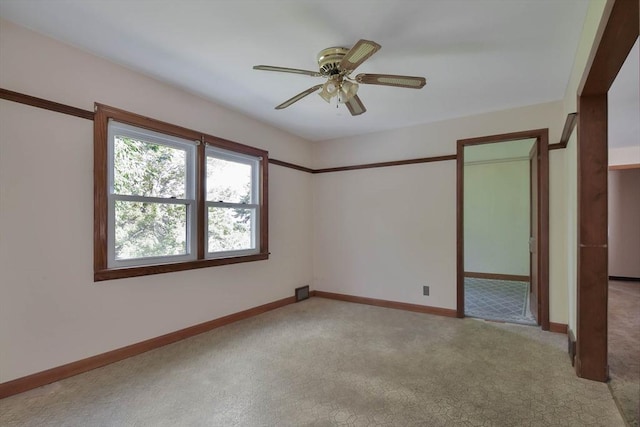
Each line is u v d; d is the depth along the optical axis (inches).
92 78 93.9
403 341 115.7
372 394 80.5
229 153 137.8
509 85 113.7
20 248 80.4
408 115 144.6
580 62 85.0
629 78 108.7
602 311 85.2
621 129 174.2
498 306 165.8
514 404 76.0
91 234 93.4
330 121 153.6
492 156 230.8
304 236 182.5
